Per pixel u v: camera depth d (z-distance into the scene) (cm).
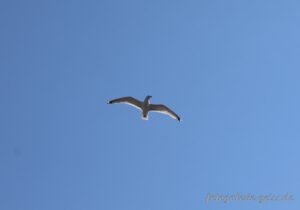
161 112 1453
